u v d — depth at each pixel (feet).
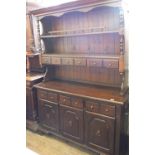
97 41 7.49
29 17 9.66
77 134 7.30
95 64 6.81
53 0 8.66
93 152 7.31
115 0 5.69
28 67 10.26
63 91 7.35
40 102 8.46
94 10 7.20
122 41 6.02
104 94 6.68
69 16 8.03
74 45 8.27
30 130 9.28
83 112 6.87
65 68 8.89
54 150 7.63
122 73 6.25
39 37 8.48
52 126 8.22
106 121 6.29
